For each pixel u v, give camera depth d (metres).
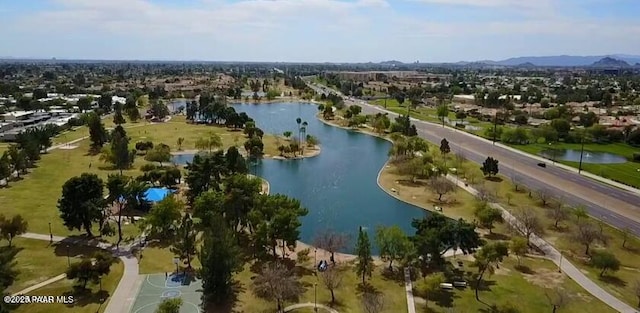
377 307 75.69
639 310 79.19
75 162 173.75
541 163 183.00
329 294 83.56
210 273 79.12
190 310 77.31
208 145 199.75
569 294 83.44
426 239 91.38
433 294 83.56
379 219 129.75
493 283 87.69
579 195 143.62
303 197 149.00
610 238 110.25
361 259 87.94
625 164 188.88
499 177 163.25
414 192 151.62
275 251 102.19
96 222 113.38
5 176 141.75
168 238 106.44
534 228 107.50
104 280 86.25
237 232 111.62
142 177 143.38
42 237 104.50
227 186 116.94
